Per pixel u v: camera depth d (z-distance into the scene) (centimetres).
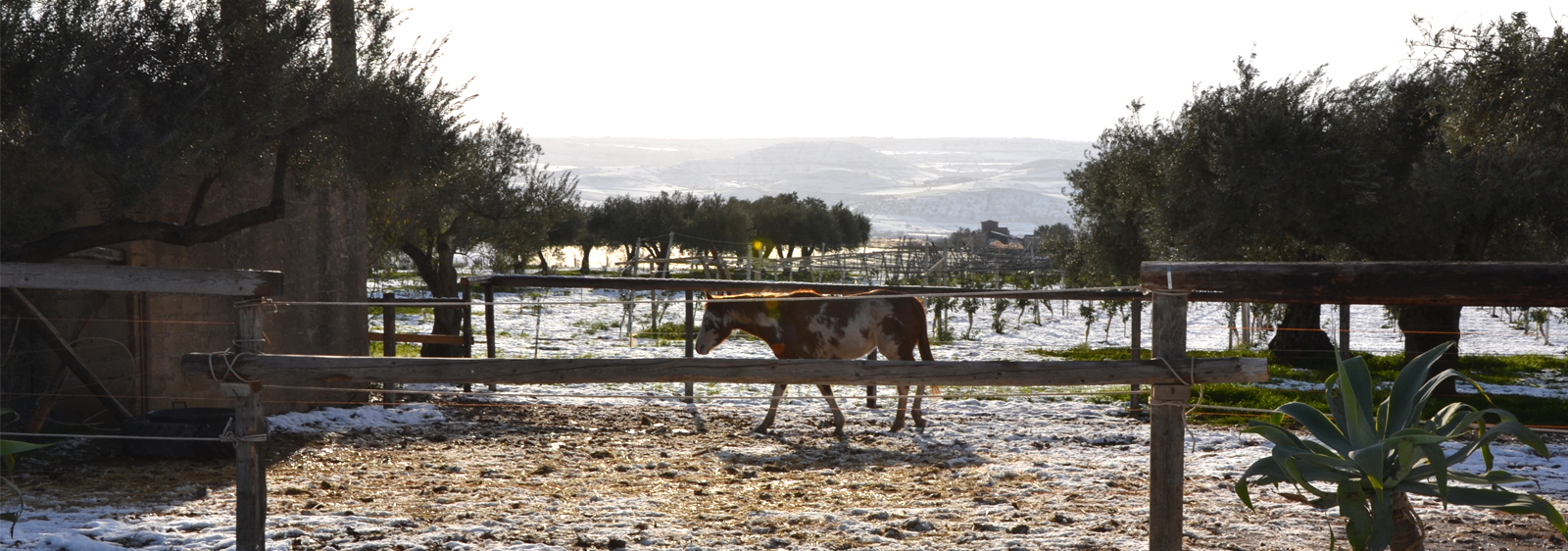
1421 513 613
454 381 436
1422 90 1666
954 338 2528
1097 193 2264
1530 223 1579
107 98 694
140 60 733
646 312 3145
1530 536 559
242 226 869
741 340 2156
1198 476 761
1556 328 2884
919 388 1071
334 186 967
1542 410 1152
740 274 4562
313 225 1192
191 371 443
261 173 871
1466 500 365
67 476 745
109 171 714
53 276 460
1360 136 1603
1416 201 1630
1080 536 565
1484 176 1493
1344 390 385
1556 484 719
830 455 905
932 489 728
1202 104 1695
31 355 891
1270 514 620
